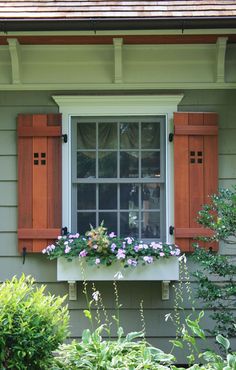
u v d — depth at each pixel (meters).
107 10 4.11
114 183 4.55
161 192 4.54
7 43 4.40
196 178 4.41
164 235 4.50
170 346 4.34
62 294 4.42
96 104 4.51
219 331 3.87
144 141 4.57
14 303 2.58
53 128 4.43
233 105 4.49
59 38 4.31
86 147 4.57
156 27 4.04
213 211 4.18
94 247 4.16
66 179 4.48
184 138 4.43
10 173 4.48
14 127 4.50
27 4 4.24
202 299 4.26
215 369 2.89
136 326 4.38
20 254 4.42
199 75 4.51
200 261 3.83
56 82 4.51
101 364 2.88
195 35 4.25
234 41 4.44
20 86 4.50
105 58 4.50
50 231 4.37
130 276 4.18
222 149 4.48
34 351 2.51
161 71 4.52
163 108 4.51
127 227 4.54
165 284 4.30
